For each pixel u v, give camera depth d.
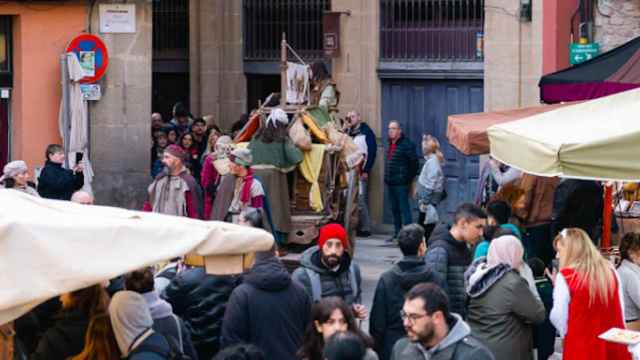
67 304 9.20
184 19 25.62
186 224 7.70
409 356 8.49
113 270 7.30
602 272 11.00
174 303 11.09
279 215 16.81
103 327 8.90
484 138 14.84
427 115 23.42
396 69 23.47
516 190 16.59
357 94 23.69
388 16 23.55
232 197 16.06
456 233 11.83
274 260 10.34
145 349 8.66
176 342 9.35
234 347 8.19
